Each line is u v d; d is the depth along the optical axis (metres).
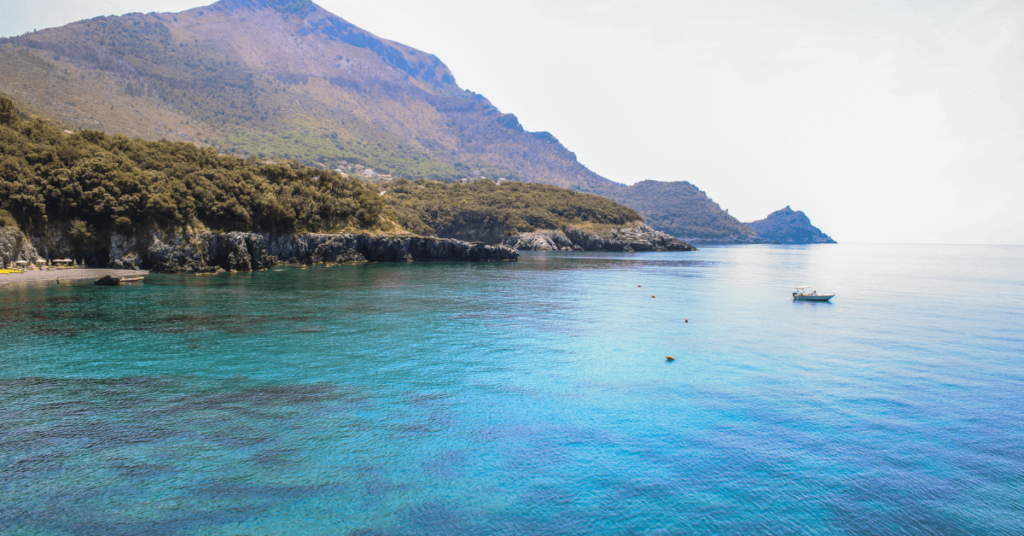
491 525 27.16
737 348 62.97
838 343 66.31
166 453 33.53
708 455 34.72
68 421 37.78
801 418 41.00
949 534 27.00
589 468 32.84
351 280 123.62
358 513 27.89
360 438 36.28
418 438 36.50
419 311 83.00
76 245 118.25
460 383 47.97
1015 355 61.03
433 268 166.12
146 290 95.81
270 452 34.00
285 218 159.50
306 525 26.84
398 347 59.97
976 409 43.41
